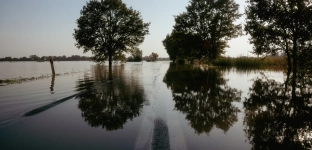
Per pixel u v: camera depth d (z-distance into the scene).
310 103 8.32
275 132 5.42
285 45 18.00
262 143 4.76
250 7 19.33
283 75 18.88
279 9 17.06
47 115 6.84
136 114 6.89
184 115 6.79
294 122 6.09
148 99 9.16
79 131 5.40
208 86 12.86
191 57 36.75
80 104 8.33
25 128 5.63
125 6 26.55
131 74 22.02
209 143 4.69
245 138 5.00
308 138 5.05
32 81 15.91
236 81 15.08
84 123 6.05
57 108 7.72
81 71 28.16
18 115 6.79
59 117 6.63
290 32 16.52
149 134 5.11
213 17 32.50
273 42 18.55
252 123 6.07
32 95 10.06
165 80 16.05
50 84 14.09
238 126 5.82
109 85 13.45
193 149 4.35
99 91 11.20
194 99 9.18
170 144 4.54
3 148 4.41
